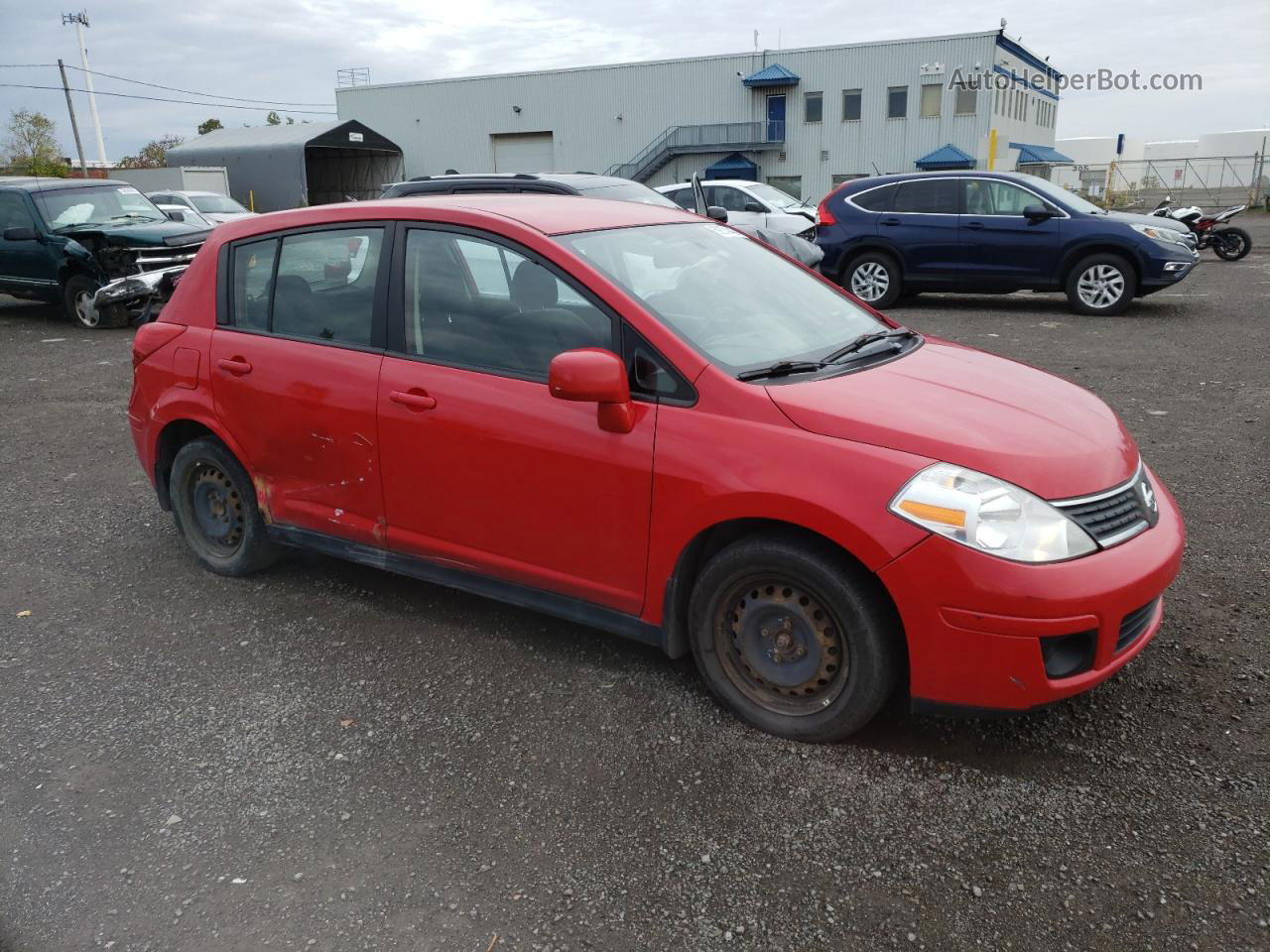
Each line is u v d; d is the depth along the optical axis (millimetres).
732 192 16297
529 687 3490
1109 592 2701
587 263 3340
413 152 52844
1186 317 11625
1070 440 2947
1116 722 3135
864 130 44656
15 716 3400
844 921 2348
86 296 12766
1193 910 2336
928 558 2705
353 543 3992
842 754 3018
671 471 3070
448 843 2676
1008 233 12320
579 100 48812
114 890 2537
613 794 2861
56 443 7160
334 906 2453
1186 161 39719
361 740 3193
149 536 5164
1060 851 2561
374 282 3791
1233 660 3482
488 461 3453
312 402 3893
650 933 2332
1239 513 4977
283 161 44531
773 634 3074
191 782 2992
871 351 3535
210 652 3848
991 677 2732
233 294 4242
